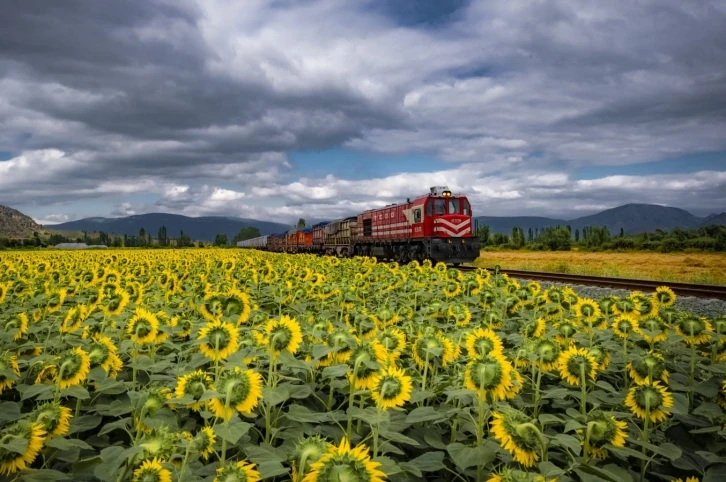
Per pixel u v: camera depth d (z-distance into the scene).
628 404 3.97
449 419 4.29
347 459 2.42
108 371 4.80
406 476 3.28
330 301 9.08
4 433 3.03
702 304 14.90
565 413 4.88
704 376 5.75
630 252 71.19
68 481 3.37
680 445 4.44
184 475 3.05
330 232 64.56
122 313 7.22
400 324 7.52
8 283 9.94
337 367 4.16
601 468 3.44
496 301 8.90
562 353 4.59
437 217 34.75
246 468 2.73
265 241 113.94
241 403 3.23
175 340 6.79
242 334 5.63
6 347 5.90
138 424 3.65
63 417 3.52
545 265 40.00
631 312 6.54
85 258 25.19
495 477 2.74
